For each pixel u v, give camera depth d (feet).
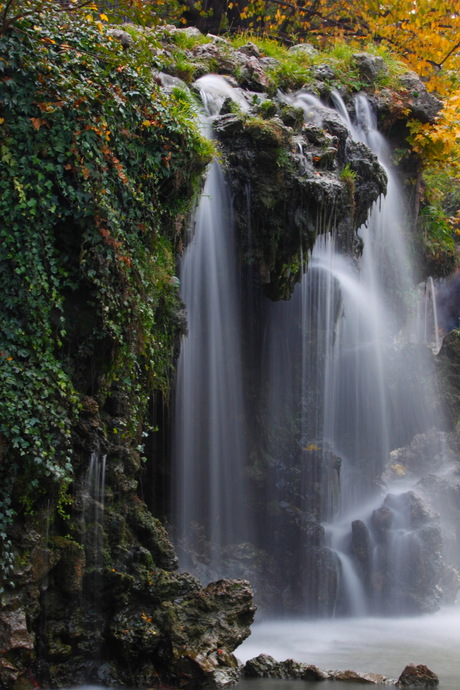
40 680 27.32
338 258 44.57
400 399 60.54
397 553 46.96
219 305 40.24
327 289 44.45
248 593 30.78
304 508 46.83
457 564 52.06
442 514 56.18
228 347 42.16
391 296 53.01
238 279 40.47
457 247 64.28
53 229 29.35
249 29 69.36
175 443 40.32
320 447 47.52
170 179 34.24
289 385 46.91
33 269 28.22
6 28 28.58
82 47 31.50
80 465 29.84
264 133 38.37
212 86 42.75
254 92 44.73
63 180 29.22
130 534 31.99
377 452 54.03
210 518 43.39
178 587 30.19
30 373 27.63
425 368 62.69
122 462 31.96
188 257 38.19
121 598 29.27
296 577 45.29
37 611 27.61
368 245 50.70
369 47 55.93
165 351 35.29
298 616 44.32
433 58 68.95
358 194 44.32
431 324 66.39
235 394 43.75
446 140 51.96
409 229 54.08
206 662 28.12
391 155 52.03
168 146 33.63
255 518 46.21
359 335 50.65
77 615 28.73
